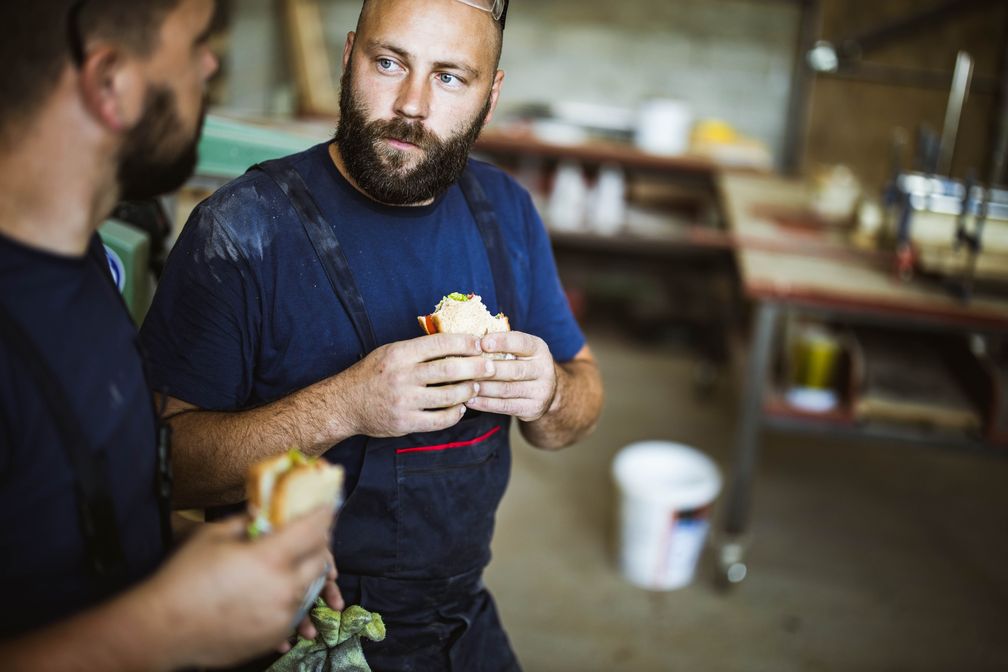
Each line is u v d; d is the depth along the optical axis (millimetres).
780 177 4586
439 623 1293
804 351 2756
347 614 1174
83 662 697
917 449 3875
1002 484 3625
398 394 1054
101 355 789
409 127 1103
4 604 745
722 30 4918
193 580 727
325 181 1196
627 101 5082
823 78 4895
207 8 764
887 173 4984
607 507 3238
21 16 673
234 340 1143
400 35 1077
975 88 4793
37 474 726
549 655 2445
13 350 704
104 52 693
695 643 2541
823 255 2939
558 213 4688
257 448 1090
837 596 2801
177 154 780
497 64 1211
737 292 3893
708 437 3846
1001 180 3732
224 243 1122
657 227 4754
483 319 1157
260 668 1220
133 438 822
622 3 4914
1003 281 2594
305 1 4730
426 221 1242
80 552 766
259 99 4172
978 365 2664
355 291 1177
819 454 3770
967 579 2941
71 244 748
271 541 757
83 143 715
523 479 3391
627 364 4609
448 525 1252
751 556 2980
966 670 2494
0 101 687
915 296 2547
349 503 1194
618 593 2742
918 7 4750
